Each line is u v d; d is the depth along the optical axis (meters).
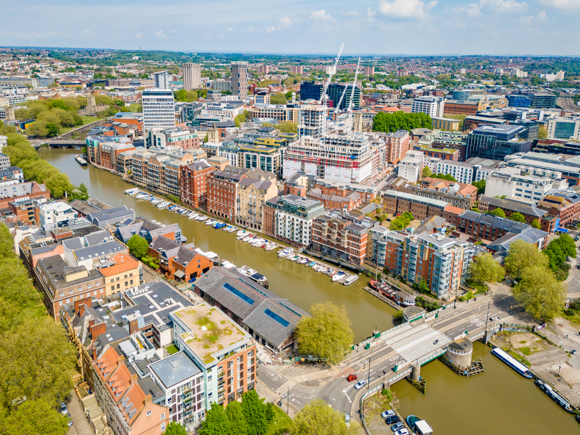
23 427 139.38
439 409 177.00
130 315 189.00
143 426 141.00
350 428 146.88
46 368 157.38
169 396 146.75
